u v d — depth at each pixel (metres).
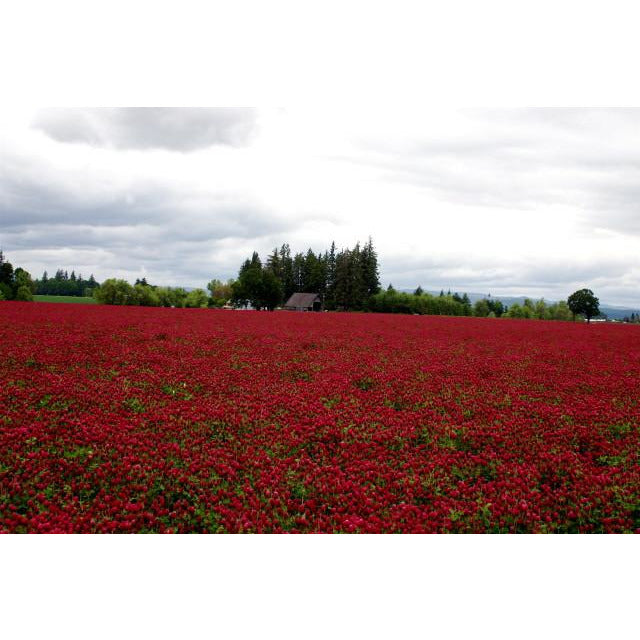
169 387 13.52
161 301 87.50
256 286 82.06
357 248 111.25
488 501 7.36
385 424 10.84
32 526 6.27
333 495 7.41
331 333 31.69
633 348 28.09
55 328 26.77
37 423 9.62
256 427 10.34
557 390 15.06
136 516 6.61
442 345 26.89
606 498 7.48
